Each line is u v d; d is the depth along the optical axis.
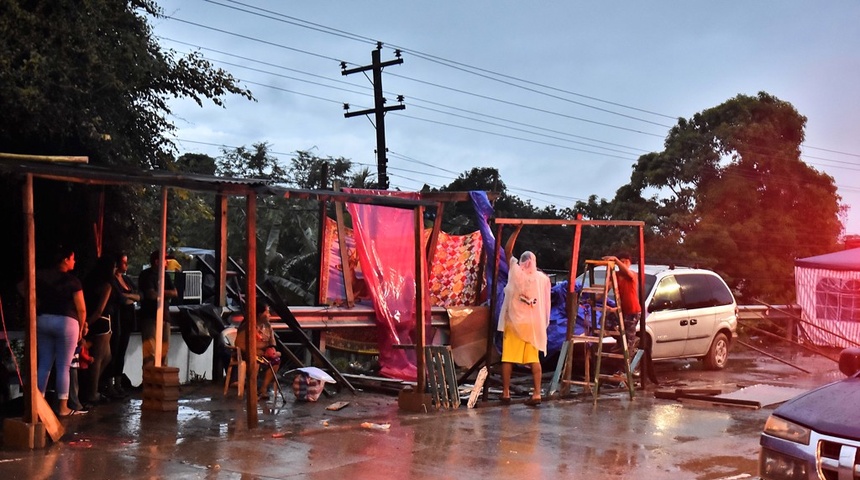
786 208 32.31
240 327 10.42
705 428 9.36
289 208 30.17
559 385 11.59
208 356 11.93
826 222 32.00
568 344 11.73
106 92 9.90
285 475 6.58
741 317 20.25
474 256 14.04
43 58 8.94
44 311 8.38
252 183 8.33
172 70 11.20
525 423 9.37
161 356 9.75
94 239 10.53
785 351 20.12
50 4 9.27
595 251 35.09
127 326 10.25
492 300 11.03
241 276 13.17
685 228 32.06
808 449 5.18
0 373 9.06
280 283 24.33
